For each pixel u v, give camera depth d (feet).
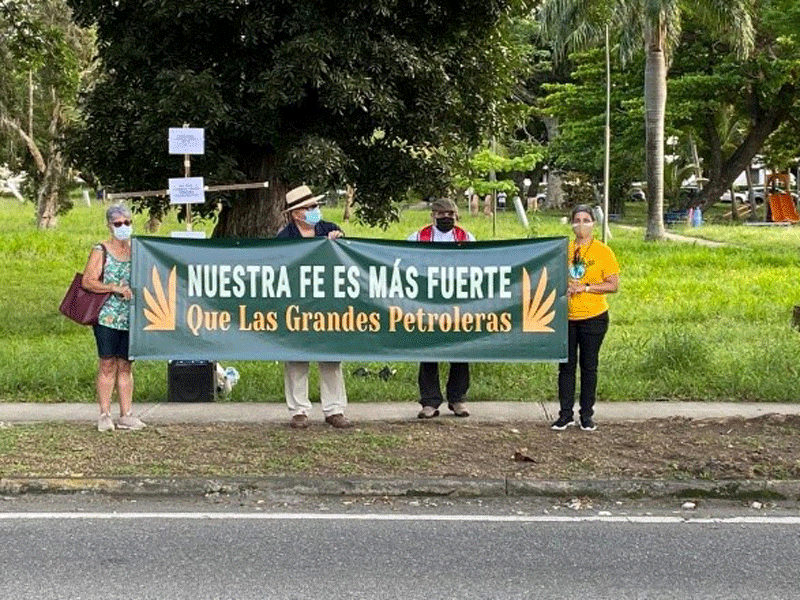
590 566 20.71
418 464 27.22
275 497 25.81
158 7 48.42
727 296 64.13
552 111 168.76
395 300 31.37
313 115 52.31
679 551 21.70
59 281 74.49
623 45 111.34
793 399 37.32
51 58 72.49
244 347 31.27
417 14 52.19
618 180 180.34
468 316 31.32
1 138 138.82
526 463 27.32
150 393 37.35
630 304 61.26
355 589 19.33
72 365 40.70
